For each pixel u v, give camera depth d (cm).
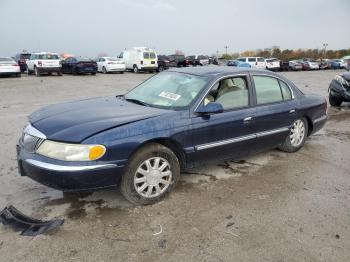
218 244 315
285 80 552
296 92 567
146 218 357
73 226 338
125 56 3297
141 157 372
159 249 306
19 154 376
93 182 346
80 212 366
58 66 2522
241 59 3900
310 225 350
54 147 343
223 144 446
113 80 2230
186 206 385
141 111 407
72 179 337
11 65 2280
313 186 447
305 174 488
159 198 393
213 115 434
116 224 344
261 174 483
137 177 377
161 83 486
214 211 375
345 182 463
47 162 342
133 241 317
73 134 346
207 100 432
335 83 1049
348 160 554
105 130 353
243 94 481
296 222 355
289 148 568
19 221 344
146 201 384
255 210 379
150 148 378
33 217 354
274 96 527
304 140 590
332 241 324
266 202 399
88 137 344
